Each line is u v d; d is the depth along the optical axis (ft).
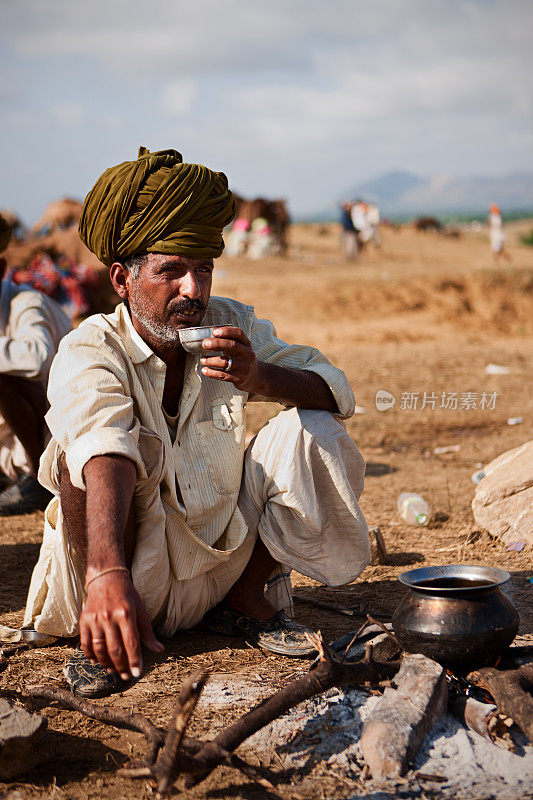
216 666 10.44
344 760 8.25
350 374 37.17
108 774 8.19
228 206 9.89
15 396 16.55
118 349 9.96
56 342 17.13
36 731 8.20
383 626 10.05
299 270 75.10
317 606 12.76
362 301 56.18
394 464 22.75
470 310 55.67
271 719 8.00
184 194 9.46
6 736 7.98
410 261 92.38
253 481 10.73
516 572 13.93
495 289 57.47
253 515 10.84
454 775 7.94
